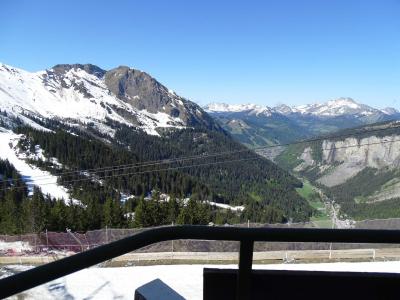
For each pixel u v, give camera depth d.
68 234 20.44
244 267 1.31
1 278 0.97
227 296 1.38
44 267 1.03
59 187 114.81
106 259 1.14
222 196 137.62
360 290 1.40
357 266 14.45
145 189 121.31
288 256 15.61
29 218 51.72
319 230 1.30
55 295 12.09
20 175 124.19
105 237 20.59
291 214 150.38
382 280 1.40
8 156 144.62
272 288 1.39
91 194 102.56
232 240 1.29
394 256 15.41
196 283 13.52
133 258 16.06
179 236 1.27
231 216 90.88
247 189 179.88
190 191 129.25
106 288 12.99
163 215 55.75
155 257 16.17
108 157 143.00
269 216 100.69
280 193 183.38
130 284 13.48
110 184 117.38
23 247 19.83
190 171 188.62
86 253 1.11
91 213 56.22
